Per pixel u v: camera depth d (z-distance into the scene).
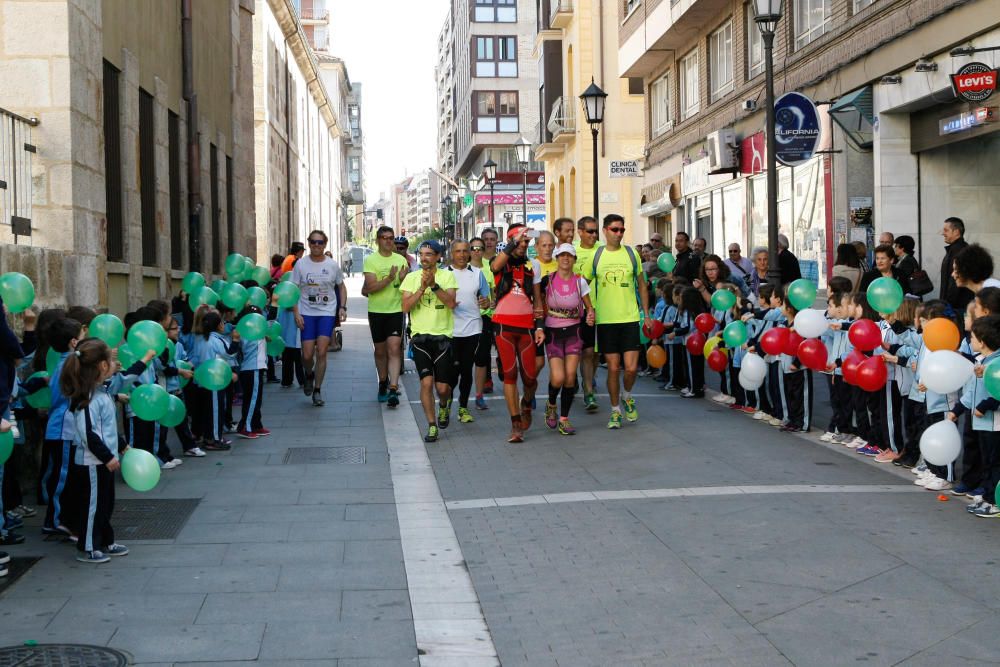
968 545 6.25
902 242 11.69
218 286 10.81
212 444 9.88
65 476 6.39
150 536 6.77
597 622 5.11
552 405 10.94
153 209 13.98
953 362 6.86
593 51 37.56
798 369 10.33
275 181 36.19
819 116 16.72
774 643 4.74
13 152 9.48
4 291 6.98
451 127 109.12
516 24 78.12
